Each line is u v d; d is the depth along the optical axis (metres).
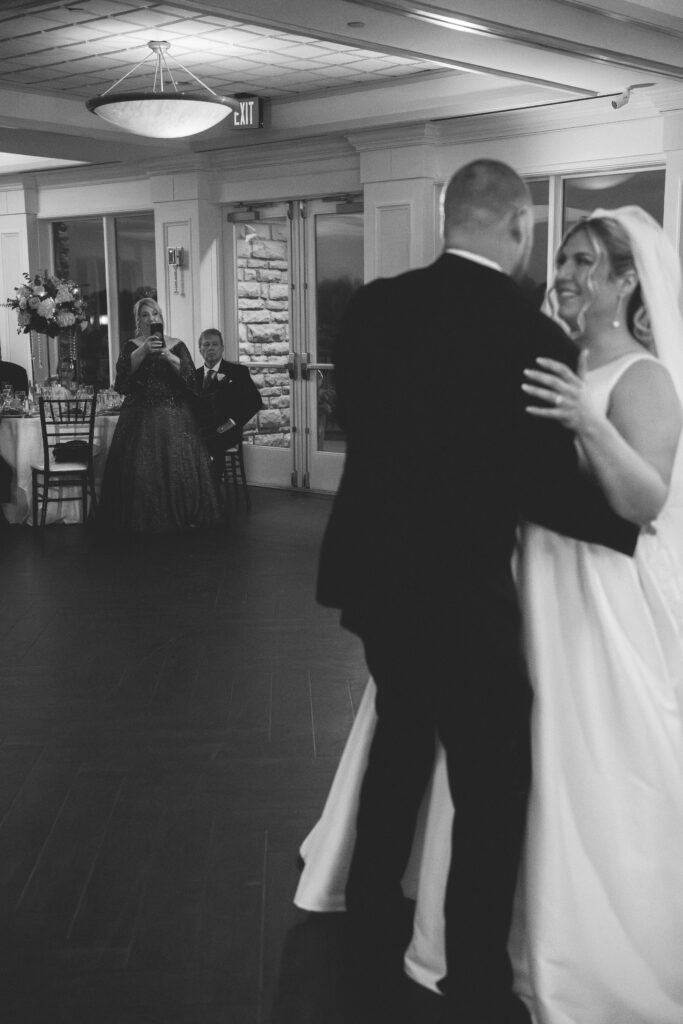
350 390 2.35
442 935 2.54
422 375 2.21
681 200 7.46
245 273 10.58
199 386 9.18
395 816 2.54
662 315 2.35
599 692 2.32
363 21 5.57
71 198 11.93
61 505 8.59
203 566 7.07
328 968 2.62
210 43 7.41
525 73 6.82
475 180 2.25
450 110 8.34
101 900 2.92
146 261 11.70
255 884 3.01
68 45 7.44
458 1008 2.36
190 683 4.74
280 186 9.98
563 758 2.33
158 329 8.16
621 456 2.13
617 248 2.34
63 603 6.12
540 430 2.15
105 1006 2.47
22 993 2.51
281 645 5.30
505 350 2.16
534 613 2.35
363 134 8.98
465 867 2.33
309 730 4.17
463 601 2.24
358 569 2.35
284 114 9.42
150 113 7.04
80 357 12.41
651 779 2.32
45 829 3.34
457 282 2.23
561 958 2.32
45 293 9.06
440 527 2.24
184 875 3.06
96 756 3.92
